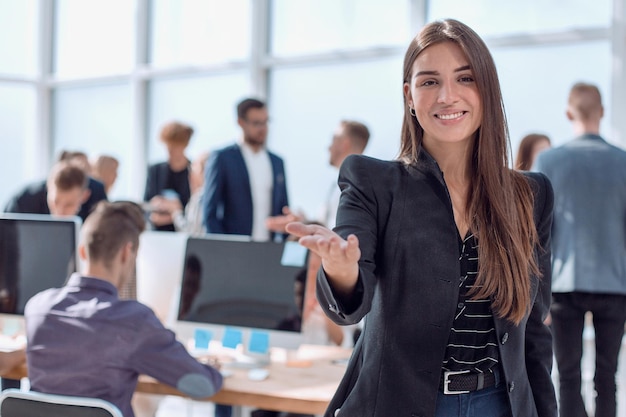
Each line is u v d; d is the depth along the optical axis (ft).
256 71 20.52
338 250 3.93
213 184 14.55
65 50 25.08
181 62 22.40
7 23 25.34
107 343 7.73
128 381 7.84
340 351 10.38
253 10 20.53
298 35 20.02
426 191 4.64
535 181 5.01
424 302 4.51
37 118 25.36
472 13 16.96
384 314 4.56
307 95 19.83
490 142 4.69
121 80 23.72
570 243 10.78
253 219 14.70
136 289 10.59
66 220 10.70
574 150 10.93
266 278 9.66
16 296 10.71
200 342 9.81
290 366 9.45
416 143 4.83
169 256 10.80
